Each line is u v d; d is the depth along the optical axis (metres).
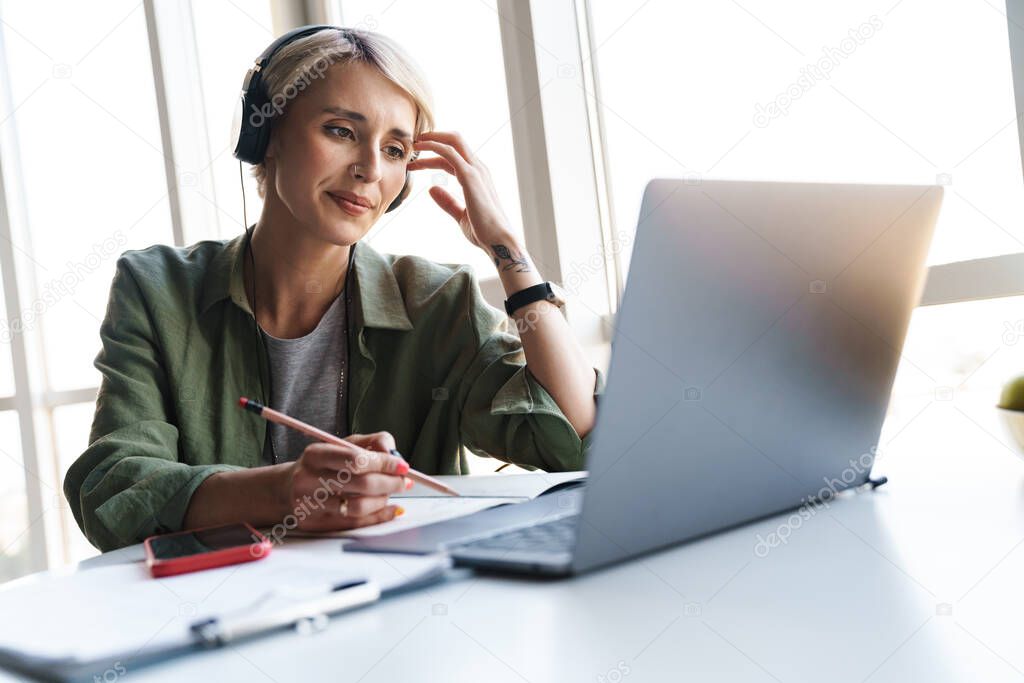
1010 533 0.55
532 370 1.13
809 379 0.59
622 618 0.42
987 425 1.27
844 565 0.49
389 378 1.21
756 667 0.34
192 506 0.77
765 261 0.53
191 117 2.31
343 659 0.39
